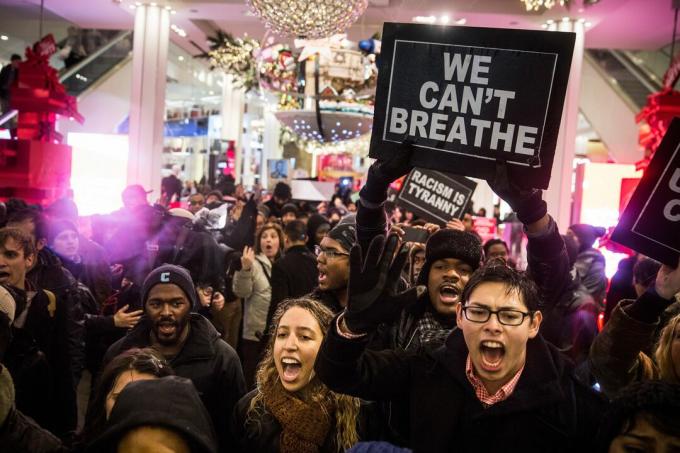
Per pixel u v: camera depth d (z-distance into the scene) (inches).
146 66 467.5
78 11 518.0
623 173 372.2
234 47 437.7
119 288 199.3
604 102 708.0
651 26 478.9
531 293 69.8
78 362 150.5
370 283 65.1
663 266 76.6
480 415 68.5
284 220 335.3
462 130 72.3
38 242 159.6
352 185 737.6
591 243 230.4
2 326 99.3
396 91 74.2
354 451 68.2
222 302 177.2
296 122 341.1
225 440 117.6
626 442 61.6
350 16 198.7
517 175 70.9
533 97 70.0
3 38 660.1
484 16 427.8
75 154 357.4
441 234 112.3
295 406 95.0
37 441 83.3
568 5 391.9
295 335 96.4
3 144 305.9
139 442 65.4
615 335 76.2
